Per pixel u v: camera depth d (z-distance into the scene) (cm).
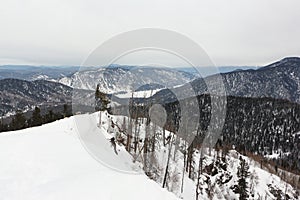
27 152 1680
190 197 3225
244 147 10319
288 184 7900
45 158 1581
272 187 7025
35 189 1186
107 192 1120
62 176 1338
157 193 1136
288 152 12512
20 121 5950
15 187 1206
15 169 1410
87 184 1194
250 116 13138
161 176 1738
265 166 9081
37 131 2441
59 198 1086
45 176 1344
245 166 6400
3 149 1750
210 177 4753
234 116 11838
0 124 5984
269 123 13500
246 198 5534
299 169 10681
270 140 12788
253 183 6400
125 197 1077
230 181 5478
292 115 14038
